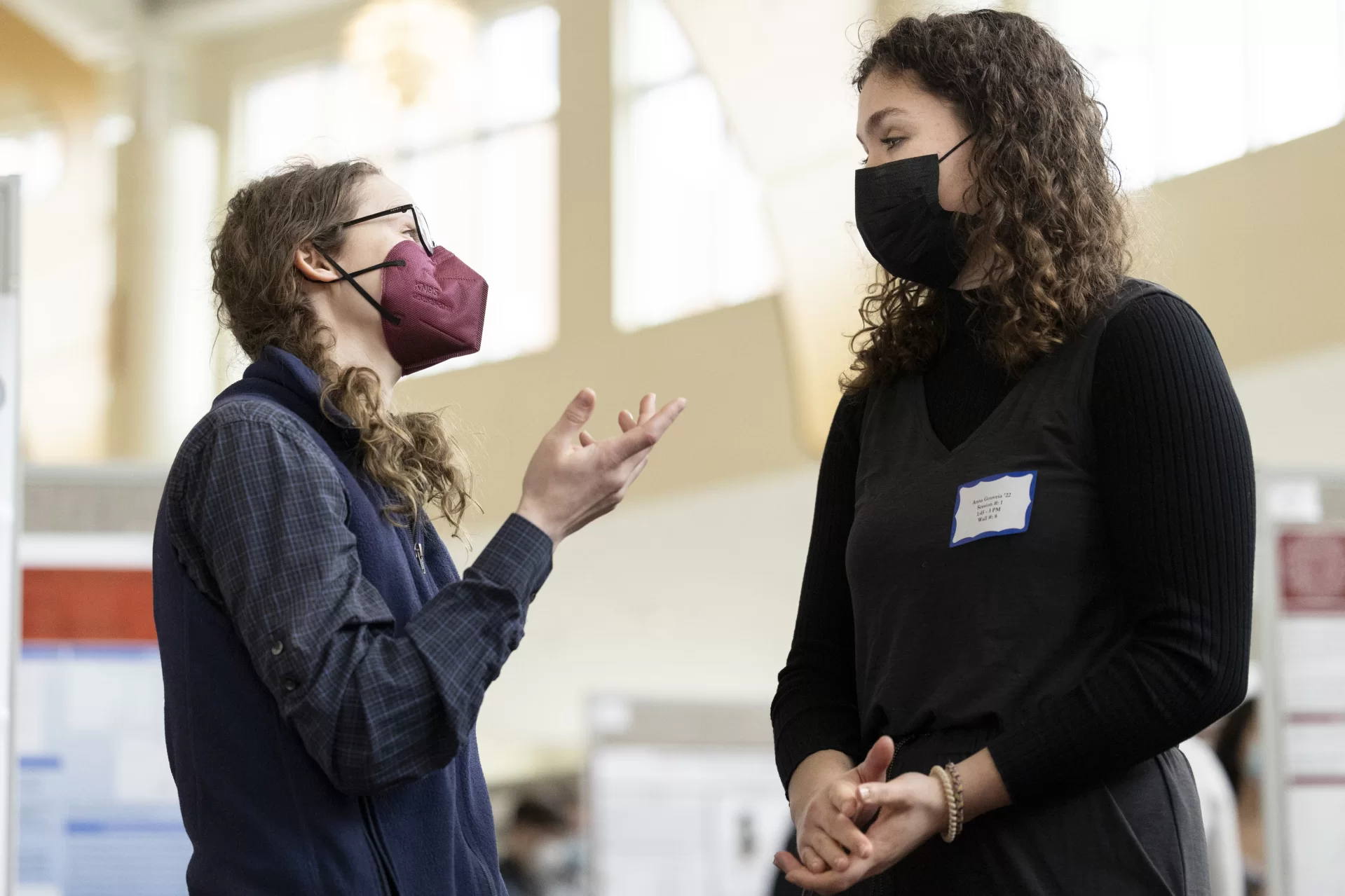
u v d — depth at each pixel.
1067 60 2.06
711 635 11.87
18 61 12.28
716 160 10.94
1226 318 8.21
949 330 2.07
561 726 11.99
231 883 1.85
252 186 2.26
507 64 11.98
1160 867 1.77
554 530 1.97
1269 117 8.17
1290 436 9.05
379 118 12.32
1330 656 5.26
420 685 1.82
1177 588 1.77
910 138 2.01
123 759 4.91
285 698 1.81
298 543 1.86
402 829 1.94
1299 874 5.18
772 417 10.30
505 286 11.70
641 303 11.16
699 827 7.73
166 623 1.98
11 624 3.67
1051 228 1.93
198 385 12.27
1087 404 1.86
